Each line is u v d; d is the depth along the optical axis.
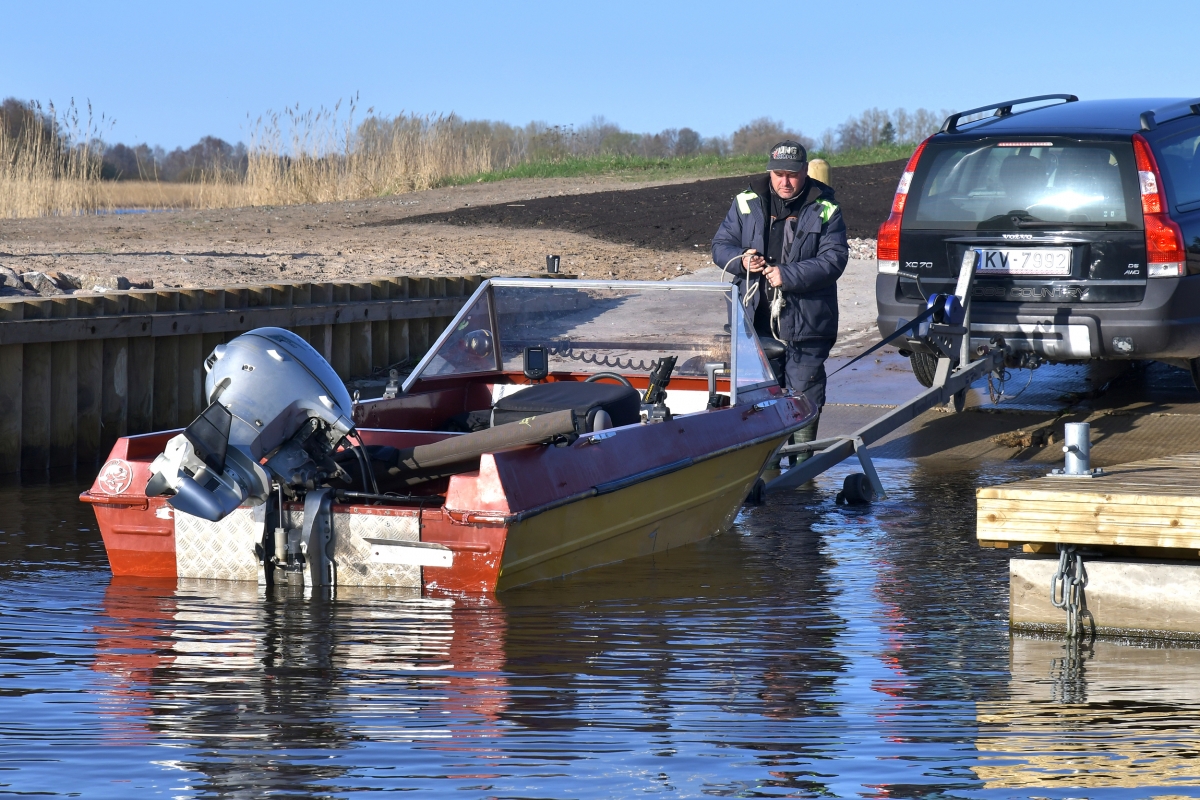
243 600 8.63
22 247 27.86
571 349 12.17
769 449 11.75
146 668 7.20
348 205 44.94
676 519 10.52
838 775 5.80
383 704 6.66
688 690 6.94
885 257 15.96
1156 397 16.75
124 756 5.94
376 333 21.84
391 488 9.64
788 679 7.15
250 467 8.61
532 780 5.71
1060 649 7.84
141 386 17.98
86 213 41.31
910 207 15.78
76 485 14.20
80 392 17.06
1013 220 15.12
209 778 5.71
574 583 9.29
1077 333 14.80
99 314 17.17
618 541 9.91
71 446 16.81
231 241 31.19
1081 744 6.17
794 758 5.98
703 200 41.12
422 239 32.62
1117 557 8.45
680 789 5.64
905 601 8.90
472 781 5.70
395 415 11.32
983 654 7.71
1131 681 7.17
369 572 8.93
